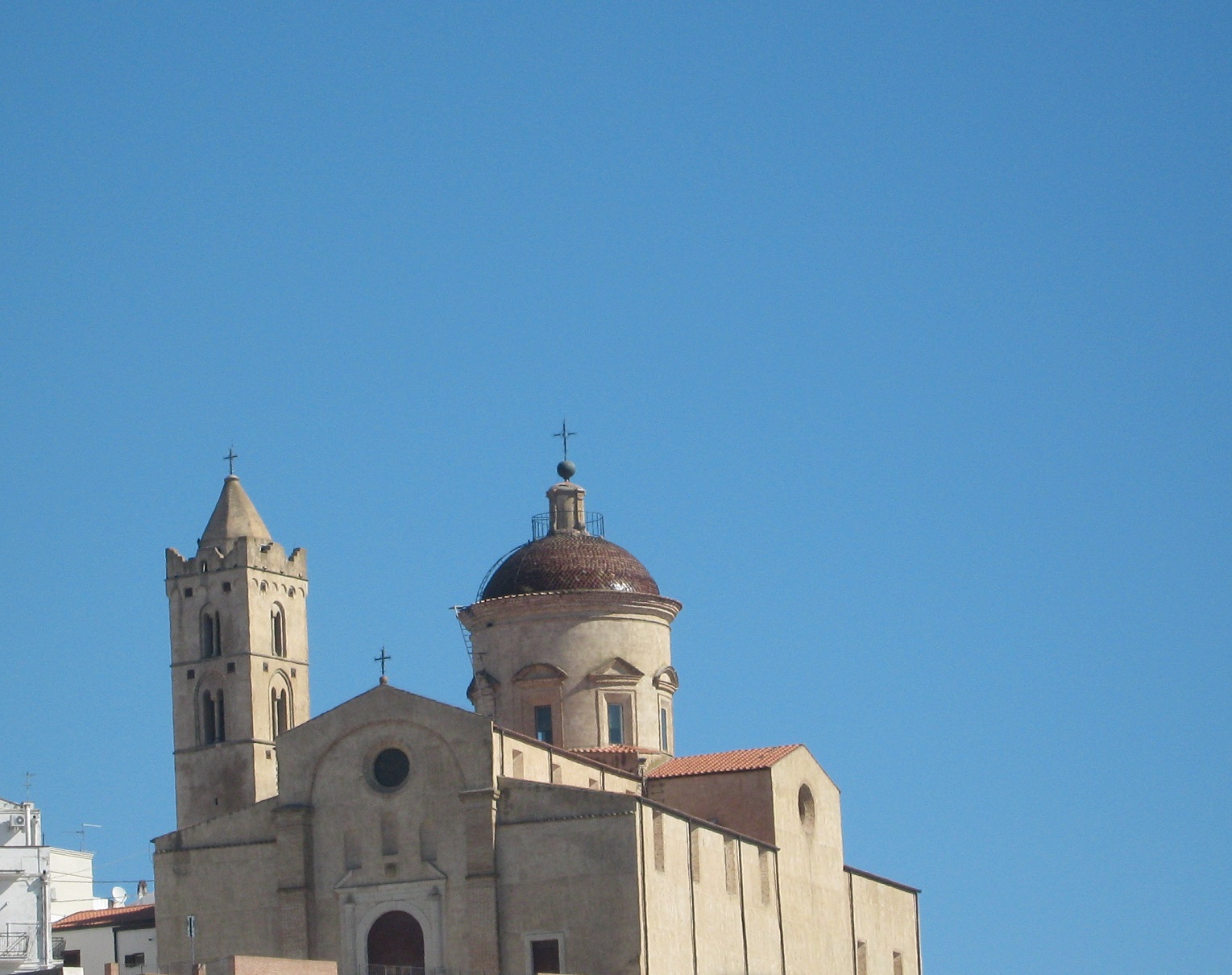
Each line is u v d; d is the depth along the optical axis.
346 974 127.75
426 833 128.88
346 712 132.12
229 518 162.62
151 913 156.62
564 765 138.12
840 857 154.62
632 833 124.75
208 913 132.25
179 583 161.62
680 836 130.62
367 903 128.88
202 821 134.38
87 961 158.12
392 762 131.00
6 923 159.00
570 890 125.12
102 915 160.62
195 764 158.25
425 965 126.94
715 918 133.12
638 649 151.62
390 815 129.75
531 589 151.38
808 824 150.12
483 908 126.19
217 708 159.00
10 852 161.00
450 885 127.50
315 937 130.00
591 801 126.00
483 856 126.88
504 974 125.25
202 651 160.12
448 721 129.75
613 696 149.88
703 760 148.12
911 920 165.62
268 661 160.25
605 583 151.50
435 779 129.25
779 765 145.62
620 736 150.00
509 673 150.62
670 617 154.62
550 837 126.25
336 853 130.62
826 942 149.38
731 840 137.38
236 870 132.38
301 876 130.25
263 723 158.50
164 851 134.00
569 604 150.25
